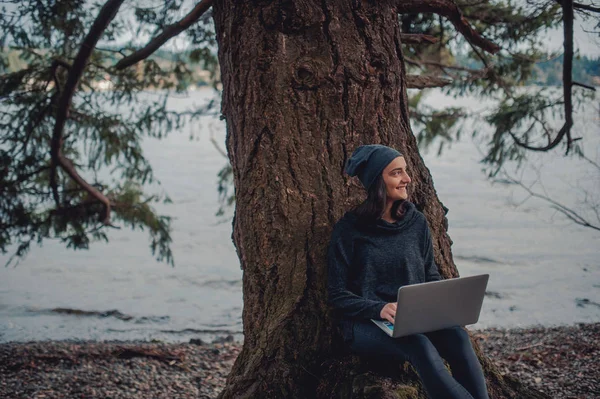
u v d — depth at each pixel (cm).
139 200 994
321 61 356
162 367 761
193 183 3534
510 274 1456
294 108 355
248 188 359
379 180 304
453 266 373
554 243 1792
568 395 516
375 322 294
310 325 331
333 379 320
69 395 640
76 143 934
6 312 1241
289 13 359
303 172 350
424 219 317
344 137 354
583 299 1186
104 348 884
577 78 742
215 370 753
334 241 308
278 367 324
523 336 852
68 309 1266
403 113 380
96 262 1733
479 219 2238
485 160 840
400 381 313
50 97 838
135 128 894
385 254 303
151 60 852
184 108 1008
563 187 2248
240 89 368
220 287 1459
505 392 346
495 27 767
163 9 773
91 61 845
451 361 296
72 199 946
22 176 876
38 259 1756
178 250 1916
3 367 752
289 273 340
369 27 366
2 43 763
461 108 905
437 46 837
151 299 1354
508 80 829
